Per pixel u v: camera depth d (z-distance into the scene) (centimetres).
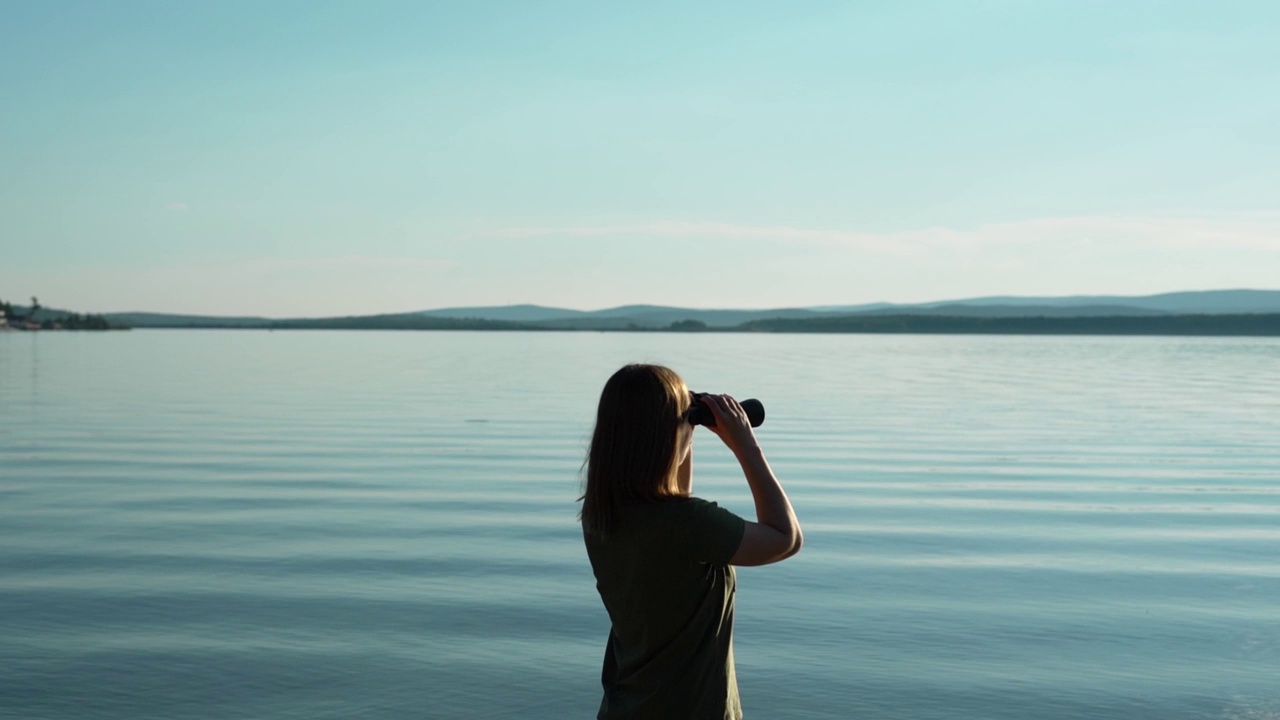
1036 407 2752
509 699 568
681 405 311
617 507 305
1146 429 2153
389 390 3359
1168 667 621
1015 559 905
